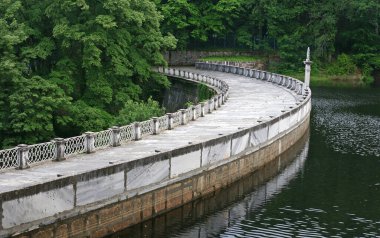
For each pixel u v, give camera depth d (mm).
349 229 18875
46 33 39375
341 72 81938
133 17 38094
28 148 18578
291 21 87562
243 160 24828
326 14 82438
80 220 16484
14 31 33156
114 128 22391
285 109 33969
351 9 81688
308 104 38375
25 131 30875
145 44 41312
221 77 57219
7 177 17359
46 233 15469
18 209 14672
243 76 58500
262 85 49594
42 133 31891
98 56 35688
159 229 19078
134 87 39656
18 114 30375
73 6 36531
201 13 84312
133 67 40281
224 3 83062
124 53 38906
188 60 84375
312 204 21641
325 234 18375
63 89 35938
